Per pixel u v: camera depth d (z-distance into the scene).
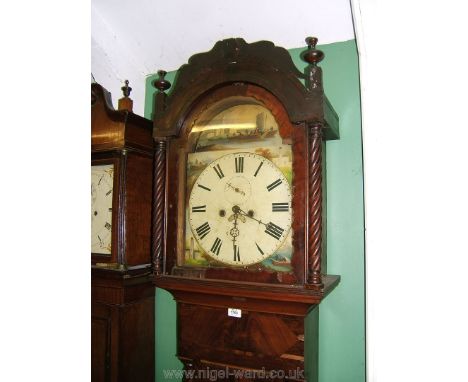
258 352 1.13
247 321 1.14
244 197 1.15
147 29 1.57
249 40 1.50
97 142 1.43
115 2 1.47
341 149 1.38
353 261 1.34
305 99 1.04
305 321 1.11
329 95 1.40
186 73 1.21
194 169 1.23
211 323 1.19
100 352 1.42
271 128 1.13
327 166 1.39
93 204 1.47
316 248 1.01
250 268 1.11
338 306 1.35
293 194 1.06
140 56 1.71
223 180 1.19
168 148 1.24
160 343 1.65
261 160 1.14
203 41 1.57
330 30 1.37
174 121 1.21
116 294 1.40
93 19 1.51
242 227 1.14
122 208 1.39
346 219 1.36
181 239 1.22
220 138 1.20
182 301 1.23
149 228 1.51
